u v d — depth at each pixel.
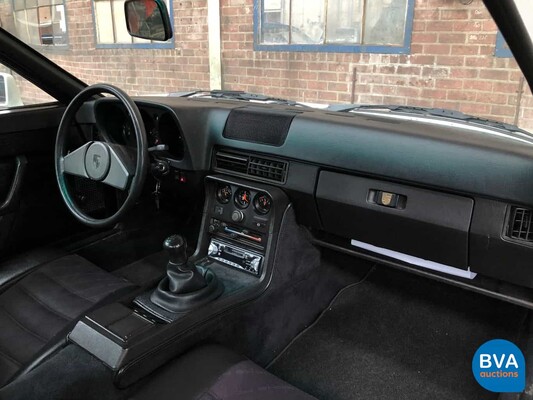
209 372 1.17
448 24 3.38
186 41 4.65
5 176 1.87
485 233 1.26
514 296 1.42
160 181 1.93
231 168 1.69
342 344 1.79
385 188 1.40
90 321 1.25
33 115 1.91
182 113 1.67
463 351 1.73
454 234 1.32
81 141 2.11
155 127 1.79
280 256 1.63
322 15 3.93
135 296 1.39
